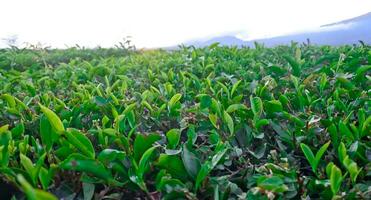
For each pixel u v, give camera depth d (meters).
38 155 1.55
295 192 1.36
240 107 1.89
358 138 1.70
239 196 1.31
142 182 1.36
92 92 2.61
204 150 1.62
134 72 3.99
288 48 5.36
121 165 1.49
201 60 3.99
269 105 1.99
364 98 2.16
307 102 2.23
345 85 2.46
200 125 1.91
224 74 3.19
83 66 4.14
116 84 2.90
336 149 1.68
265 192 1.25
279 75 3.15
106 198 1.45
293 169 1.47
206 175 1.39
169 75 3.21
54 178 1.43
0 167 1.41
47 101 2.32
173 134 1.59
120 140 1.60
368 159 1.55
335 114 2.04
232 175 1.51
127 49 7.61
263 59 4.45
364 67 2.60
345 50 4.38
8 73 3.92
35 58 5.73
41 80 3.28
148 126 2.02
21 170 1.38
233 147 1.73
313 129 1.78
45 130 1.53
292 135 1.79
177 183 1.34
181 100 2.60
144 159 1.36
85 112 2.12
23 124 1.90
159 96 2.45
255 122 1.82
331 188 1.28
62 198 1.39
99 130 1.67
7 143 1.56
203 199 1.41
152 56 5.46
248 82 2.92
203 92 2.62
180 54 5.05
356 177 1.47
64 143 1.57
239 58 4.49
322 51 4.81
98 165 1.34
